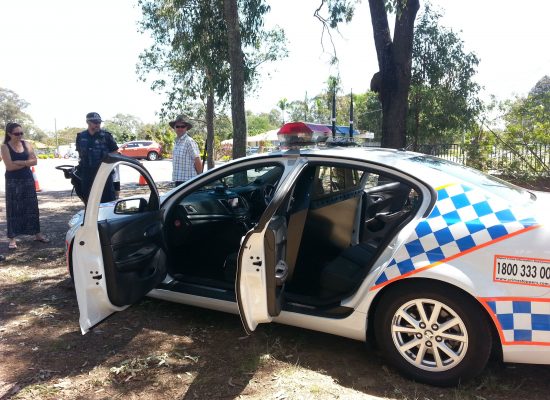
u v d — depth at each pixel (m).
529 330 2.52
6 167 6.00
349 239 4.02
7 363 3.17
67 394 2.79
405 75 7.66
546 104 11.94
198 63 11.52
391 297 2.87
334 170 3.83
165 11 12.84
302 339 3.47
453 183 2.99
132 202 4.07
